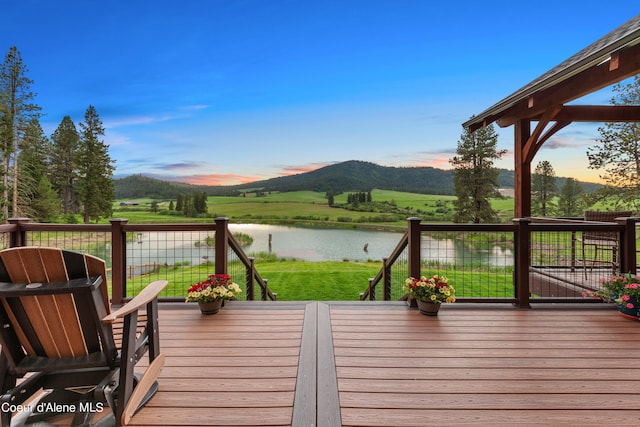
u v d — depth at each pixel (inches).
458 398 76.7
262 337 112.3
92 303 60.8
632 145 406.0
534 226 146.5
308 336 113.0
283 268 496.7
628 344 107.3
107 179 1135.6
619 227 151.2
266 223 1183.6
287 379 84.9
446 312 138.5
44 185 1012.5
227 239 151.3
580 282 191.3
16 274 60.1
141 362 94.6
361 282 369.4
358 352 100.8
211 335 114.0
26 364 64.5
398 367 91.5
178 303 149.8
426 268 360.8
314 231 1024.9
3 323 61.3
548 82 166.9
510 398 76.8
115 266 148.0
